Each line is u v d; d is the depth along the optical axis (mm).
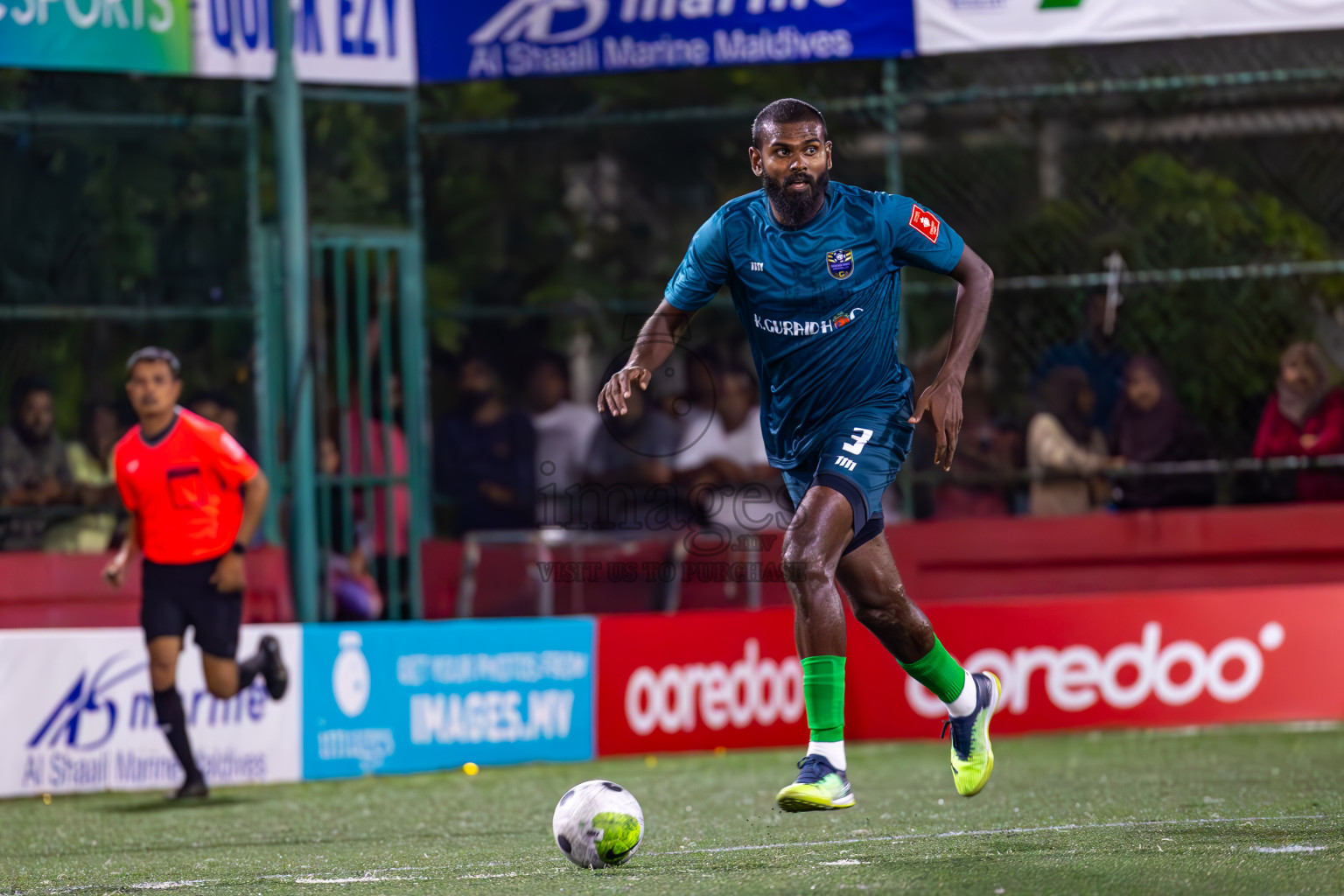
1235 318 30844
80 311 29891
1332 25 29219
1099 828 16703
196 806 23750
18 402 30406
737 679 28719
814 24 29453
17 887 15703
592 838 14750
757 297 15898
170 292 32938
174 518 24719
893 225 15758
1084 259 31391
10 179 31953
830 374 15852
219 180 33250
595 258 36969
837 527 15133
